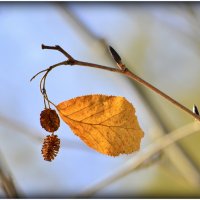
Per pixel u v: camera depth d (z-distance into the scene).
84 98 0.50
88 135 0.50
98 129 0.50
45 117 0.50
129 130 0.49
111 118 0.49
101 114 0.49
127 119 0.49
